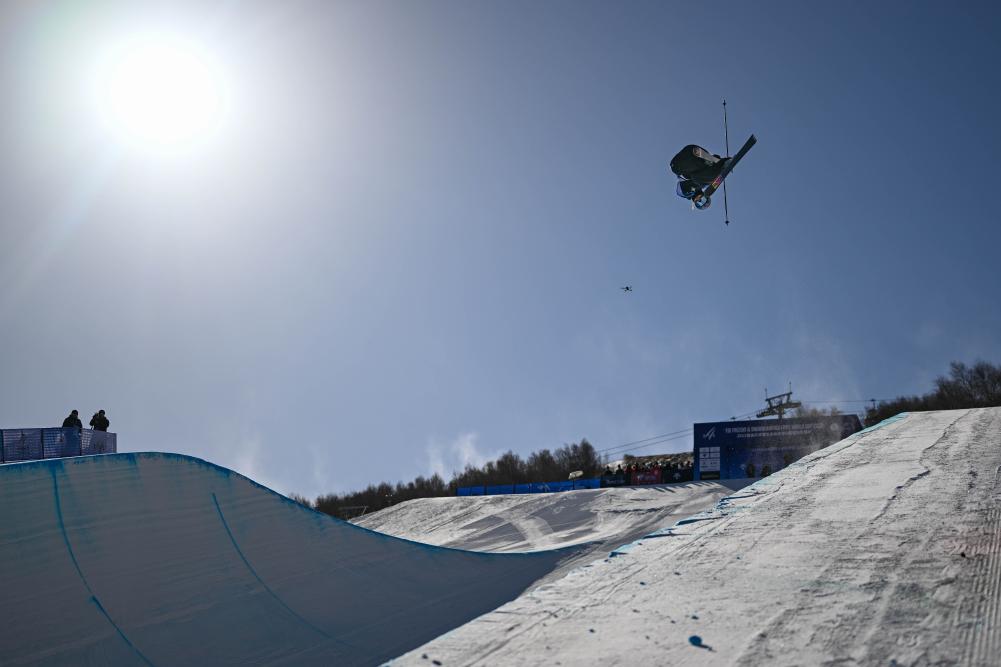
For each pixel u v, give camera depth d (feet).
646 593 17.26
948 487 26.71
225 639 47.78
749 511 26.21
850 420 107.55
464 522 121.08
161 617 46.96
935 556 18.10
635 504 103.24
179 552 51.34
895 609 14.70
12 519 44.60
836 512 24.41
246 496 57.98
